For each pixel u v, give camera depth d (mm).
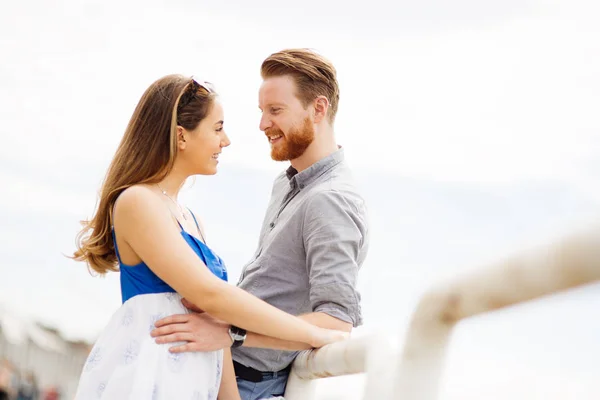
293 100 2350
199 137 1854
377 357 1157
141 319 1741
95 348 1754
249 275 2234
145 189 1777
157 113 1826
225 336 1757
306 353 1836
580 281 474
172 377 1693
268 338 1777
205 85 1892
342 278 2066
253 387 2031
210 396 1817
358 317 2096
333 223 2105
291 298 2174
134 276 1778
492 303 611
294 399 1941
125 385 1667
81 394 1711
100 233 1847
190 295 1720
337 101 2416
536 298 537
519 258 539
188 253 1737
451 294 692
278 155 2389
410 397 787
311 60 2361
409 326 794
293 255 2182
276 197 2451
